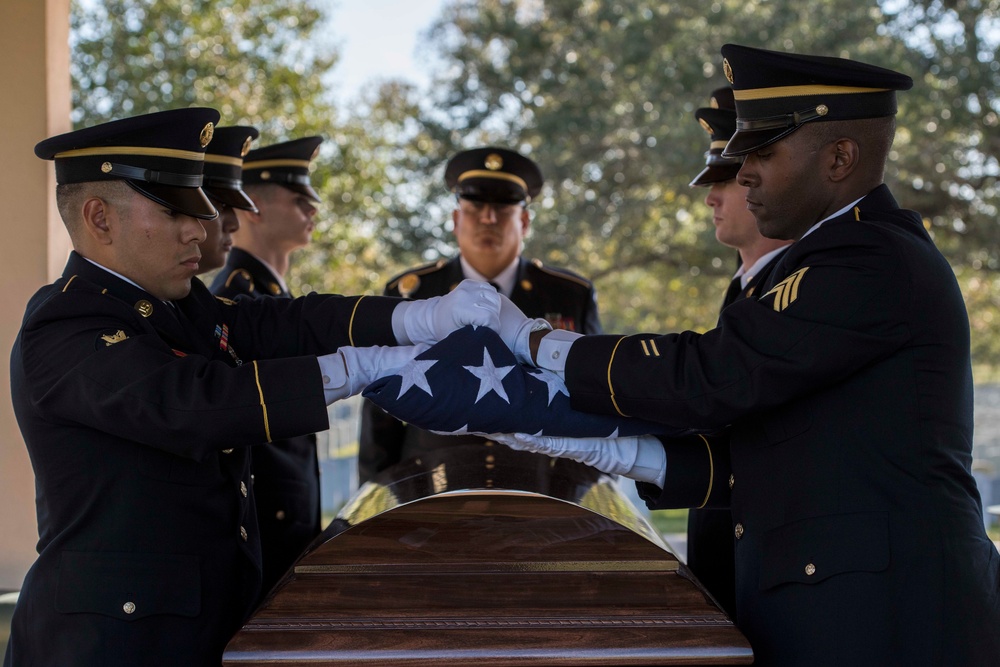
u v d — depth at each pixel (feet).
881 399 5.88
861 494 5.82
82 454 5.97
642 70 36.42
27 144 10.01
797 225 6.45
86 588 5.82
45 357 5.95
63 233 10.46
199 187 6.43
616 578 5.65
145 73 34.01
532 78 41.09
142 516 5.95
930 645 5.62
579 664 5.39
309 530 9.43
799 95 6.15
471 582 5.60
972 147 34.35
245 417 5.72
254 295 9.85
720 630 5.52
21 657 5.96
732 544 7.73
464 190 11.14
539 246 37.52
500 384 6.17
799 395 5.93
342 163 37.70
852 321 5.80
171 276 6.43
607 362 6.23
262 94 35.35
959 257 35.32
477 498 5.77
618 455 6.55
